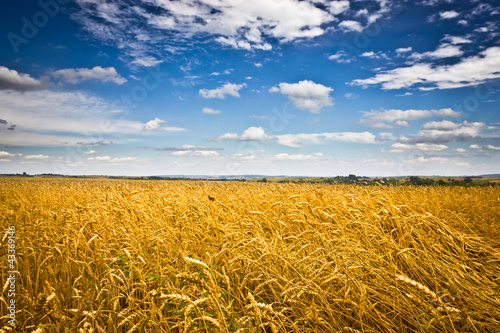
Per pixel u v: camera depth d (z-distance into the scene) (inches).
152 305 100.0
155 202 256.5
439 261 129.1
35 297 117.9
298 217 185.0
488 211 268.8
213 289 86.5
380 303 111.1
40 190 533.0
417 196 311.9
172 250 151.2
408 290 108.4
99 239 163.3
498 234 199.2
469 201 308.8
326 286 113.7
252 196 325.1
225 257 141.5
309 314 95.5
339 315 103.6
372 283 119.0
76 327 99.3
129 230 178.5
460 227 211.5
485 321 97.7
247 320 85.2
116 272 130.6
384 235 148.4
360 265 119.1
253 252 138.1
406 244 155.4
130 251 140.7
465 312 92.5
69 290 128.1
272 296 115.8
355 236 161.3
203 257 149.3
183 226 178.2
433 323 94.0
